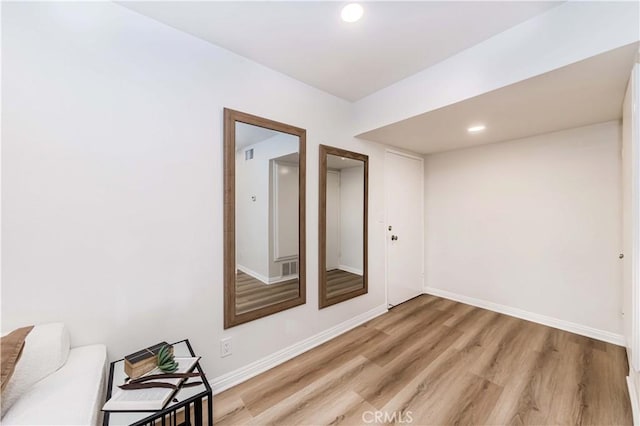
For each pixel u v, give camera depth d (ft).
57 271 4.03
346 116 8.42
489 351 7.06
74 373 3.51
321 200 7.63
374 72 6.73
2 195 3.67
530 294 8.97
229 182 5.71
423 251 11.87
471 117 6.98
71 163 4.11
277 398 5.42
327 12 4.63
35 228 3.87
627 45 3.96
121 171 4.53
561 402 5.19
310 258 7.42
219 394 5.57
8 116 3.69
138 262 4.71
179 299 5.16
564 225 8.25
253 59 6.11
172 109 5.04
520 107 6.34
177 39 5.08
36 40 3.86
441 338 7.83
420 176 11.68
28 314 3.83
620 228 7.30
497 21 4.91
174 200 5.08
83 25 4.20
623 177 6.26
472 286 10.46
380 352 7.11
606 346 7.22
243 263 6.01
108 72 4.39
